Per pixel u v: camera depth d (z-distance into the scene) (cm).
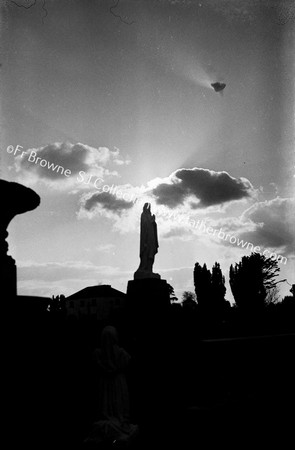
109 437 811
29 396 949
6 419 881
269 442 868
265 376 1277
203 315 2352
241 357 1305
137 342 1608
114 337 861
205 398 1188
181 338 1681
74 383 1125
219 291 3042
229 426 963
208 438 905
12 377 928
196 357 1360
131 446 830
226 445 866
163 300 2247
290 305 2352
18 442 855
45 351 1056
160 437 912
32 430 898
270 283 3030
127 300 2278
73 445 839
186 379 1299
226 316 2645
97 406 857
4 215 1013
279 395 1196
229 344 1325
